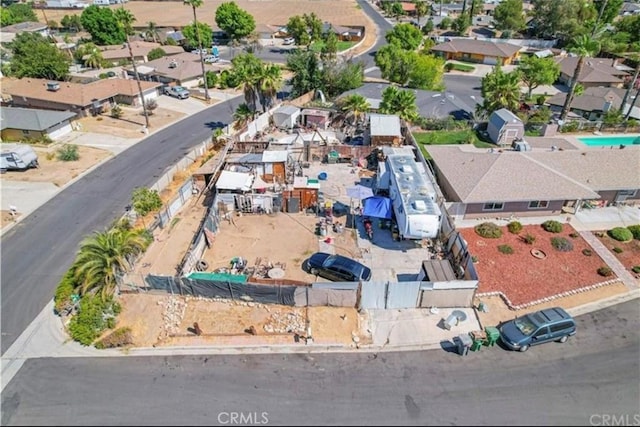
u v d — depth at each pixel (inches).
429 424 828.6
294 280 1178.6
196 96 2896.2
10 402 870.4
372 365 954.7
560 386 908.6
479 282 1196.5
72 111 2389.3
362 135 2154.3
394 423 829.8
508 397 882.1
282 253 1296.8
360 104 2225.6
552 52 3873.0
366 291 1075.9
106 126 2335.1
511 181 1489.9
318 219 1467.8
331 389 898.1
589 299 1147.9
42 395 885.2
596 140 2176.4
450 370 944.9
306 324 1053.2
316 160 1876.2
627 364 961.5
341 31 4569.4
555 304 1130.7
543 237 1398.9
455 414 847.1
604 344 1013.8
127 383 910.4
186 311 1085.1
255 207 1491.1
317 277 1200.8
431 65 2965.1
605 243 1370.6
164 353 982.4
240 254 1290.6
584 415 847.1
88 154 1996.8
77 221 1488.7
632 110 2410.2
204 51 3954.2
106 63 3417.8
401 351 992.2
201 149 1972.2
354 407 860.6
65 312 1091.9
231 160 1701.5
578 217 1509.6
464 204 1456.7
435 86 2977.4
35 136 2092.8
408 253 1309.1
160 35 4402.1
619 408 862.5
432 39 4303.6
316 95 2770.7
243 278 1146.7
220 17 4163.4
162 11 6437.0
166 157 1975.9
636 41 3885.3
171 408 856.9
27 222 1481.3
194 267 1214.9
